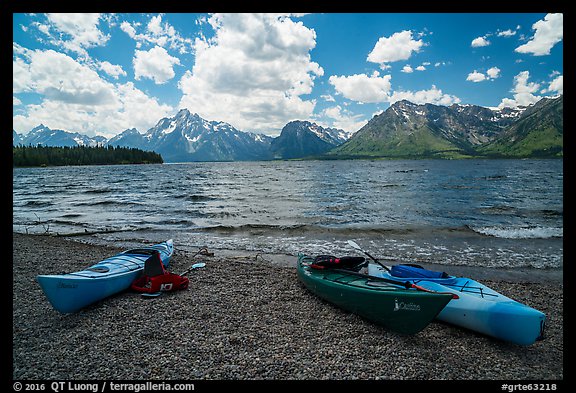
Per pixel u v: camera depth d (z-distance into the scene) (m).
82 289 9.62
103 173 112.50
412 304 8.38
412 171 116.81
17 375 6.56
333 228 22.73
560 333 9.19
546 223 24.98
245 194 44.59
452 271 14.69
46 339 8.04
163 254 14.14
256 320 9.28
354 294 9.56
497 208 31.69
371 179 76.81
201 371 6.77
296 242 19.62
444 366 7.35
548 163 186.75
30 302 10.38
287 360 7.25
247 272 13.85
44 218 27.33
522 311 8.23
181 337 8.18
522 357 7.91
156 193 46.19
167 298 10.83
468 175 90.75
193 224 24.50
